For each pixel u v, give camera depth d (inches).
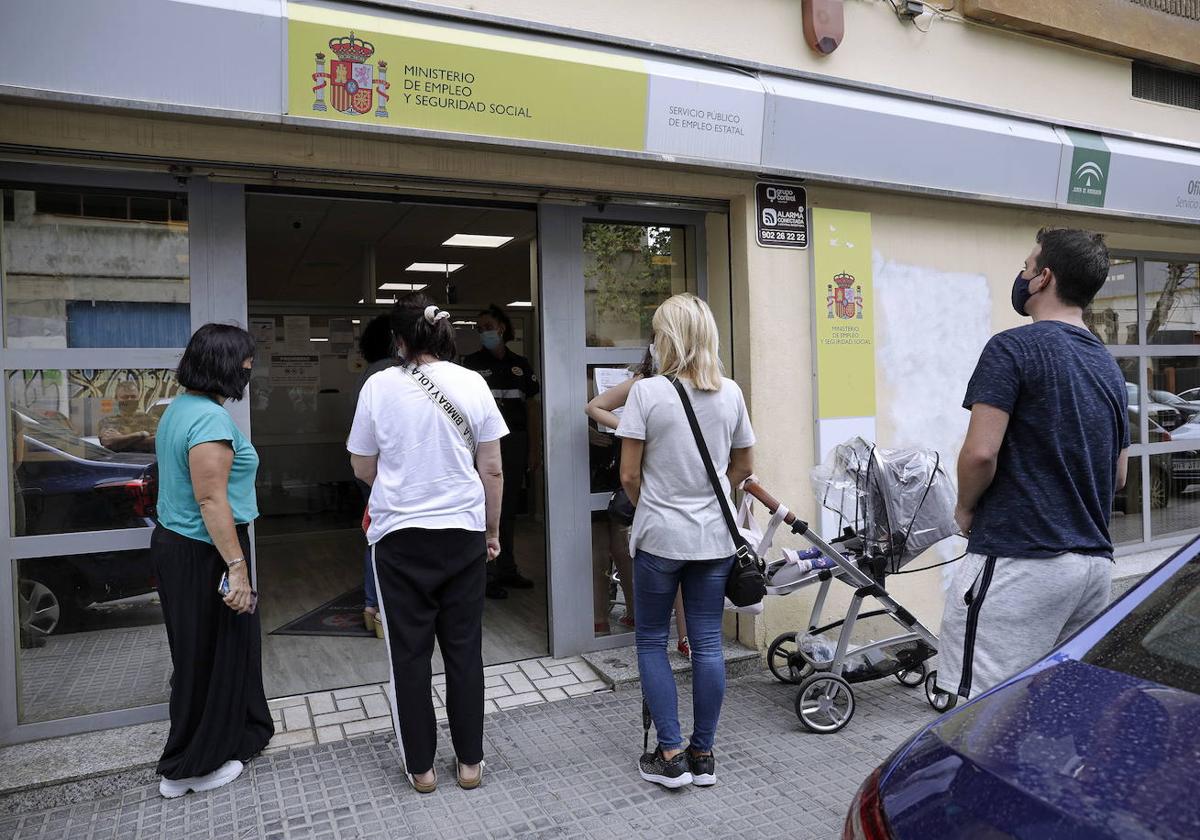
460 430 127.0
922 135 198.4
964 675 103.7
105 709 142.1
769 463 188.9
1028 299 110.7
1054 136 222.4
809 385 194.1
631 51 168.1
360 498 381.1
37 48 119.9
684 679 173.9
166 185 146.1
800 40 190.7
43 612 138.9
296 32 134.1
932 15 209.2
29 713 138.3
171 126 137.0
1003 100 222.5
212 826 119.6
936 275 213.5
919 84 207.8
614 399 175.0
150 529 144.1
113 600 142.7
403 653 126.3
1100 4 231.3
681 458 126.0
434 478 125.6
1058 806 53.1
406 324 128.6
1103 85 241.9
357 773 134.9
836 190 198.1
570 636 185.2
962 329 217.9
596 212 185.2
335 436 379.2
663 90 165.3
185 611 125.1
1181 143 253.1
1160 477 286.2
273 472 371.9
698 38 178.1
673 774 128.9
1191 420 293.9
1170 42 246.4
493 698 165.6
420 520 124.4
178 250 147.9
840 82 191.6
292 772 135.0
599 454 187.9
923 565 210.8
